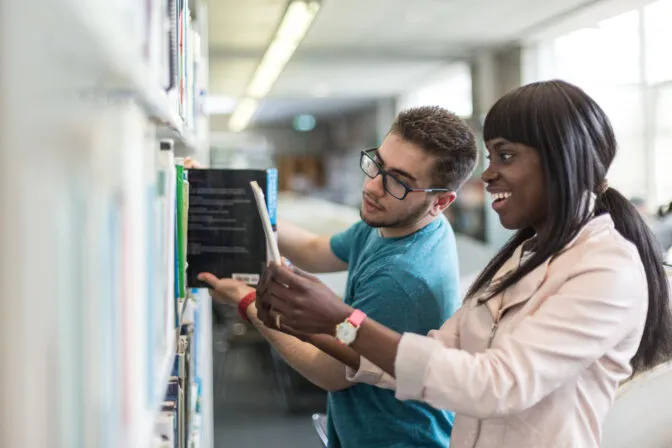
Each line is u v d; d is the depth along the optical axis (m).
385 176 1.58
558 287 1.12
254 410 4.44
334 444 1.75
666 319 1.23
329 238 2.09
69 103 0.46
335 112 18.00
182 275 1.25
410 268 1.55
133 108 0.58
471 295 1.32
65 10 0.40
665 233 2.01
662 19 4.50
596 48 5.71
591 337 1.05
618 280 1.06
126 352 0.57
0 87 0.40
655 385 1.74
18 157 0.41
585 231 1.13
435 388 1.04
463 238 6.52
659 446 1.79
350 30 7.20
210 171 1.42
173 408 1.23
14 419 0.42
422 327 1.54
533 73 7.66
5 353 0.41
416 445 1.58
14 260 0.41
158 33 0.81
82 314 0.48
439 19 6.59
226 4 5.48
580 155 1.11
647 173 4.15
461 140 1.58
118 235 0.54
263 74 8.36
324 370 1.60
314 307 1.13
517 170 1.14
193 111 1.80
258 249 1.44
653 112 4.30
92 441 0.50
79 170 0.47
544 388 1.05
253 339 5.67
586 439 1.14
